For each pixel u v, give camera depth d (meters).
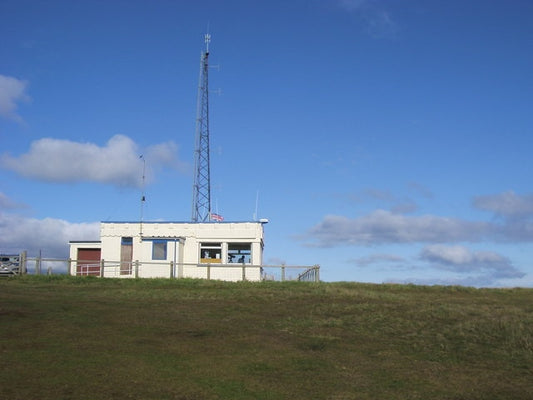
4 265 32.28
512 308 22.94
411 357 14.90
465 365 14.30
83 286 27.95
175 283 29.98
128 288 27.45
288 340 16.31
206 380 11.97
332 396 11.50
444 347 15.94
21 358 12.65
